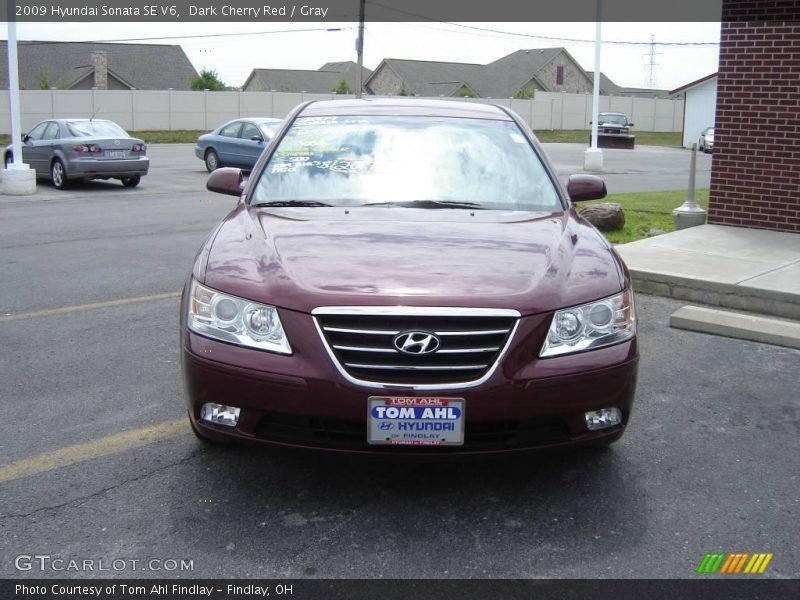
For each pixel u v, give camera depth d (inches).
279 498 139.9
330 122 196.5
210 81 2593.5
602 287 138.9
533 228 159.5
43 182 720.3
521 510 137.2
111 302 272.7
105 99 1721.2
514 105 2122.3
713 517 136.2
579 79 3142.2
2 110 1605.6
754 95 363.6
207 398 133.0
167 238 409.4
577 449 146.9
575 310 133.3
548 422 132.2
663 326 252.7
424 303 127.0
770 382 204.2
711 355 225.1
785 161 359.6
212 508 136.1
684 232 368.8
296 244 147.3
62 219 479.5
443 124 196.4
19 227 444.1
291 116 200.7
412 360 126.1
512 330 128.5
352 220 160.9
